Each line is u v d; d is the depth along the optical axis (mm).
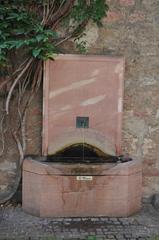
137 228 4316
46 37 4504
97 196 4578
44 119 4891
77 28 4887
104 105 4957
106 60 4910
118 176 4570
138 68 5059
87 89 4930
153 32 5020
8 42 4508
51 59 4762
